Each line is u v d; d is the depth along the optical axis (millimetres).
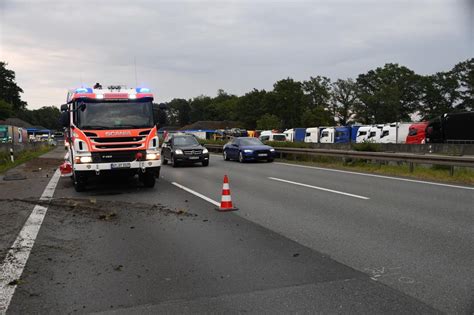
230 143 24812
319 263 5246
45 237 6848
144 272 5062
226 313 3918
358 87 107500
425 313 3812
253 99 116312
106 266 5316
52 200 10578
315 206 9070
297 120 107688
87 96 11633
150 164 11961
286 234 6723
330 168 18391
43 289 4574
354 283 4555
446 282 4539
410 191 11000
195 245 6191
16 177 16094
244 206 9258
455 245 5922
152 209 9133
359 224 7293
